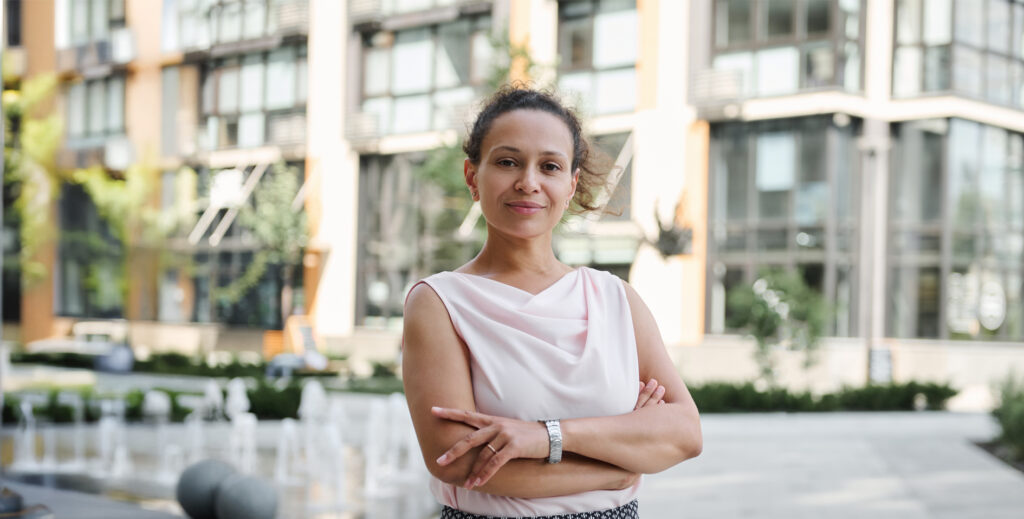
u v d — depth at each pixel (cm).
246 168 2327
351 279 2205
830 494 720
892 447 1005
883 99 1739
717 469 845
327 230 2241
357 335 2158
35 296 2369
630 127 1842
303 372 1759
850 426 1150
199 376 1770
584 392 138
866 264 1733
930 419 1208
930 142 1727
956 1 1723
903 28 1744
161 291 2341
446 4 2084
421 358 139
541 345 137
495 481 132
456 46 2098
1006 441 945
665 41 1808
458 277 143
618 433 134
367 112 2192
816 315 1398
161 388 1438
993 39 1800
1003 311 1795
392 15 2162
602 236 1828
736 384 1373
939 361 1673
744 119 1758
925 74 1734
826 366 1648
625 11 1856
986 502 686
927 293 1717
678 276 1773
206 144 2380
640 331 150
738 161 1783
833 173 1697
